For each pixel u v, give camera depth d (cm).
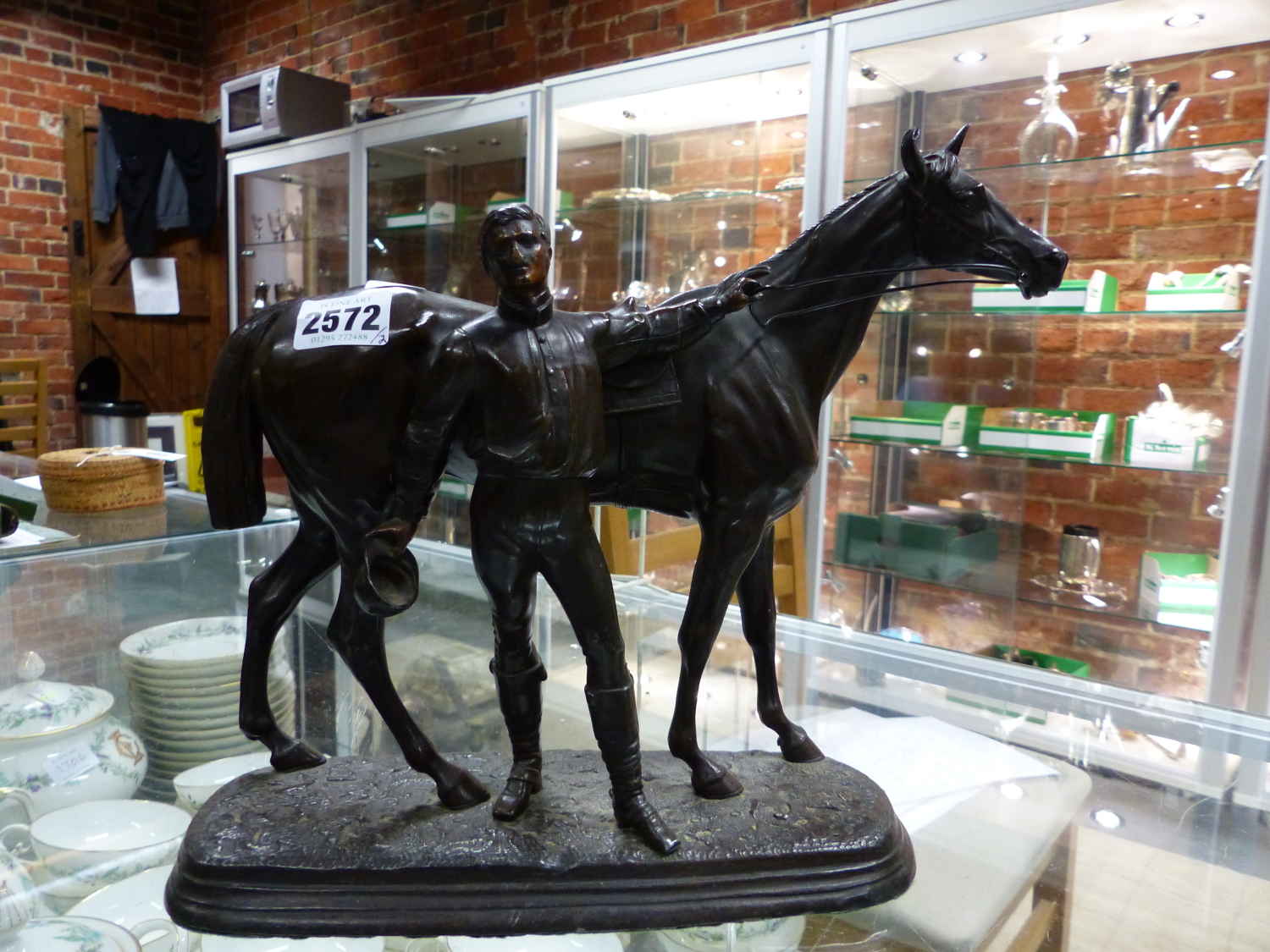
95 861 87
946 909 83
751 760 105
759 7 277
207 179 441
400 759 106
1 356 412
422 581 155
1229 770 99
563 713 119
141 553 142
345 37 402
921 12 191
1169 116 202
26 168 413
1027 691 120
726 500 94
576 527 87
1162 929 77
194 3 464
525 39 337
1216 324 208
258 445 97
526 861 85
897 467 232
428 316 89
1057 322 231
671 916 83
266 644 101
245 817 91
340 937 81
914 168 94
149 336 448
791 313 96
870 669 128
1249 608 171
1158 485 220
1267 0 172
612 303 271
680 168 257
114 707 104
